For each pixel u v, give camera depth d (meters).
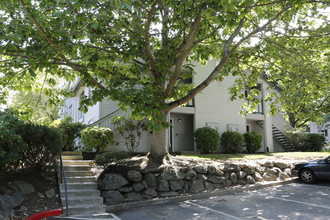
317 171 10.72
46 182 8.05
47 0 7.26
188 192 8.85
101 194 8.00
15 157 6.86
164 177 8.76
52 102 10.02
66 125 13.69
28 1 6.90
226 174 9.95
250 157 14.05
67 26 7.36
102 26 7.90
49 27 7.28
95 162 8.87
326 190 9.40
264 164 11.55
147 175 8.66
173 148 17.69
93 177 8.77
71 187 8.09
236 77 19.75
